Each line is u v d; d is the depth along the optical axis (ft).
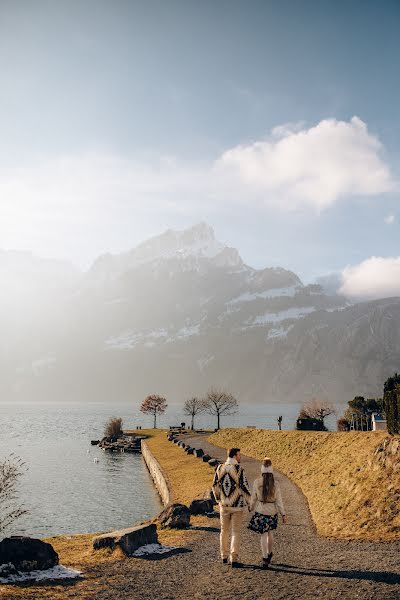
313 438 139.64
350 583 36.24
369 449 84.84
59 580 40.11
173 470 165.48
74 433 488.44
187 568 44.01
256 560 46.26
